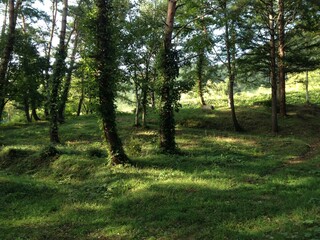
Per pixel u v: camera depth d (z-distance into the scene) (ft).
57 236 26.71
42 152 51.85
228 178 38.96
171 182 37.68
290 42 78.33
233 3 70.18
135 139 63.98
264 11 73.97
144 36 70.13
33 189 39.40
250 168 43.57
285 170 41.16
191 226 26.05
